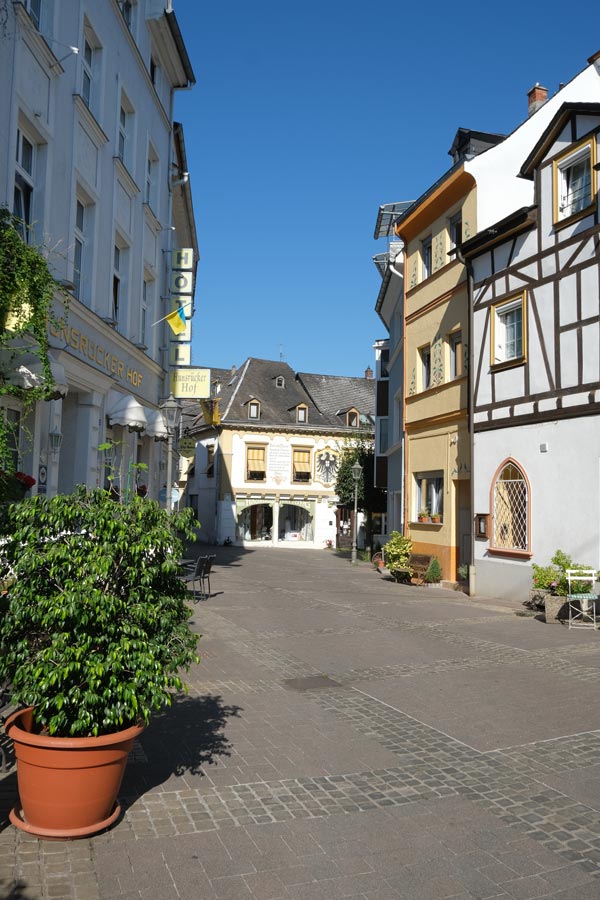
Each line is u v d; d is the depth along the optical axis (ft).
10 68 33.68
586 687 26.45
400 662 30.68
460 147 73.26
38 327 22.22
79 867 13.00
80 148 44.70
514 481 50.37
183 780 17.38
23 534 14.52
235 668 29.32
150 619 14.69
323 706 24.03
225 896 12.23
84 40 46.96
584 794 16.80
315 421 167.73
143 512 15.31
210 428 164.45
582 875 13.12
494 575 52.08
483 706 24.04
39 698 13.82
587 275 44.16
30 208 38.86
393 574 69.51
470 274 55.93
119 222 53.93
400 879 12.90
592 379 43.47
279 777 17.71
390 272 79.71
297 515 167.12
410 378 72.69
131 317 57.98
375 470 97.86
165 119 68.69
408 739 20.70
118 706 14.02
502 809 15.96
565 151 46.26
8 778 16.72
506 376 51.19
